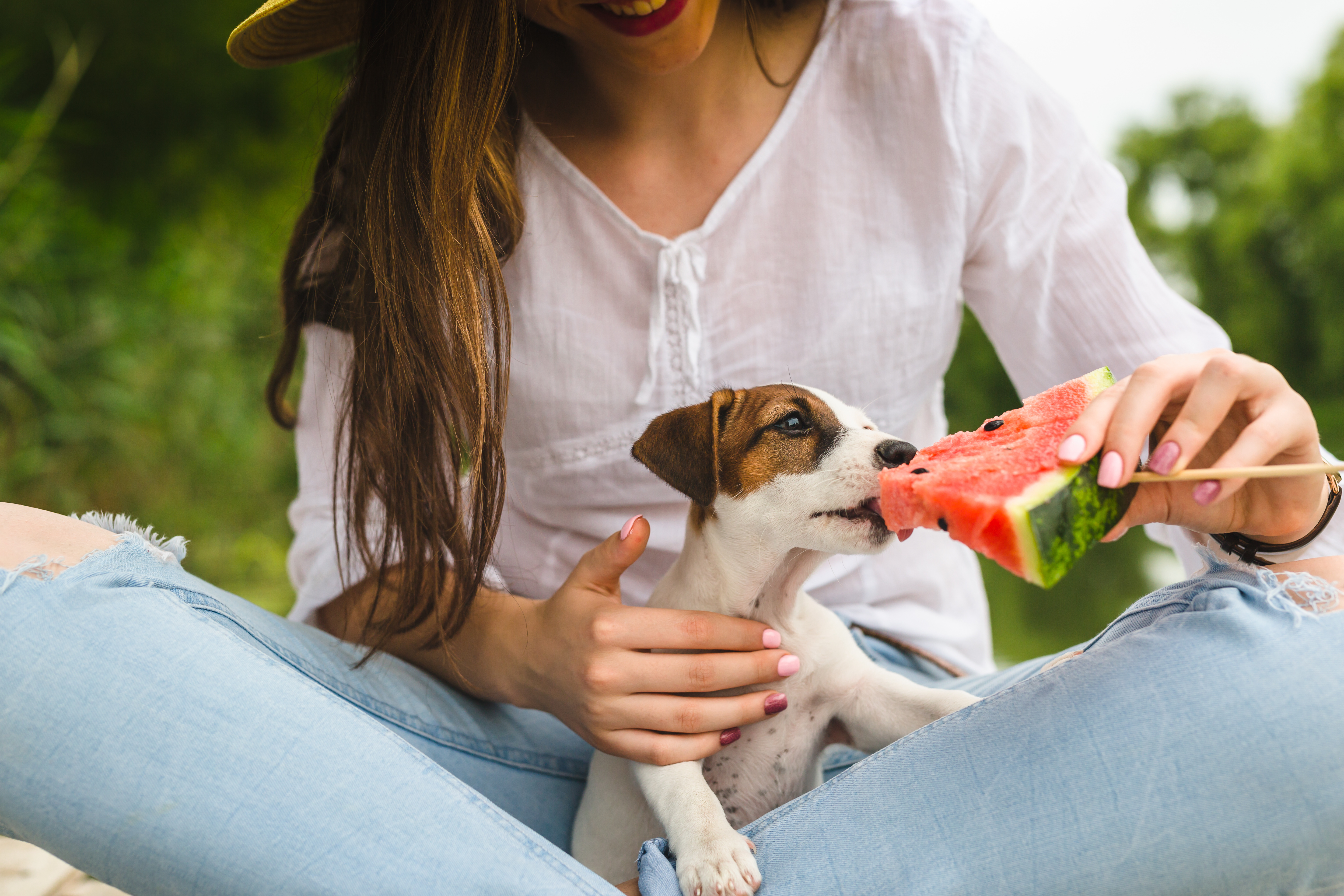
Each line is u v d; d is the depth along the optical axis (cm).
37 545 169
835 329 232
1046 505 140
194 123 935
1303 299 1939
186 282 731
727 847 164
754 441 208
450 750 213
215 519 749
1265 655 145
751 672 191
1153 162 2320
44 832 154
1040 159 236
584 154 240
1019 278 238
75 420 633
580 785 235
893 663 247
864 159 233
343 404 223
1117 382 183
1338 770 138
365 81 219
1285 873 142
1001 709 158
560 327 233
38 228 631
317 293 245
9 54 732
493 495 203
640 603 250
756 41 237
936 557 261
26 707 153
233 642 167
